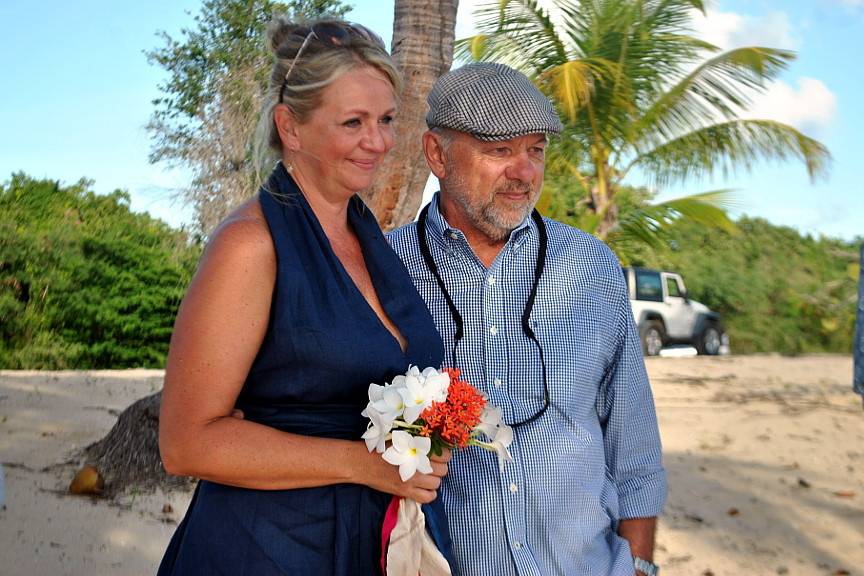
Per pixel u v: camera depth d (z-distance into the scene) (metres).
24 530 4.75
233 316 1.74
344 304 1.84
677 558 5.29
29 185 19.31
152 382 10.80
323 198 1.96
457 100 2.24
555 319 2.31
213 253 1.77
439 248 2.32
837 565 5.26
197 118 8.76
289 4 11.31
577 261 2.36
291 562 1.76
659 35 14.41
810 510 6.21
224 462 1.71
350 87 1.87
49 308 17.33
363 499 1.83
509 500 2.19
